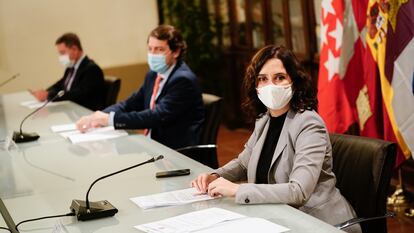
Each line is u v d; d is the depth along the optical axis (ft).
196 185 7.43
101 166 9.07
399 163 11.51
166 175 8.13
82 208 6.59
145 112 11.96
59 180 8.41
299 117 7.50
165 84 12.37
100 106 17.70
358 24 12.44
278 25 19.61
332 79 12.62
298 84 7.59
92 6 24.89
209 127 11.76
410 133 11.31
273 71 7.54
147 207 6.78
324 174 7.38
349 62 12.58
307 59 17.95
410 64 11.18
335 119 12.65
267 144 7.94
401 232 11.69
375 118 12.28
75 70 17.87
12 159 10.03
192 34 22.76
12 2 23.72
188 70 12.37
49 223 6.50
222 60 23.22
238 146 20.43
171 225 6.03
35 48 24.25
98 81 17.60
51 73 24.59
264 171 7.84
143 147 10.25
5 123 13.87
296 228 5.80
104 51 25.38
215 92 23.38
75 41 17.76
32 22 24.07
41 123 13.50
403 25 11.12
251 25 21.07
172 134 12.18
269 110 8.05
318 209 7.16
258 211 6.39
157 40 12.12
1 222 6.81
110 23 25.26
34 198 7.61
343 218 7.23
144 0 25.62
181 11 23.11
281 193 6.63
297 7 18.35
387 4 11.31
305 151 7.13
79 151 10.26
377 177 7.45
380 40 11.59
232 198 6.93
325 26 12.73
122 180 8.14
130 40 25.66
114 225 6.28
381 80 11.57
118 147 10.37
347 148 7.95
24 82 24.29
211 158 11.87
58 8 24.39
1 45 23.79
